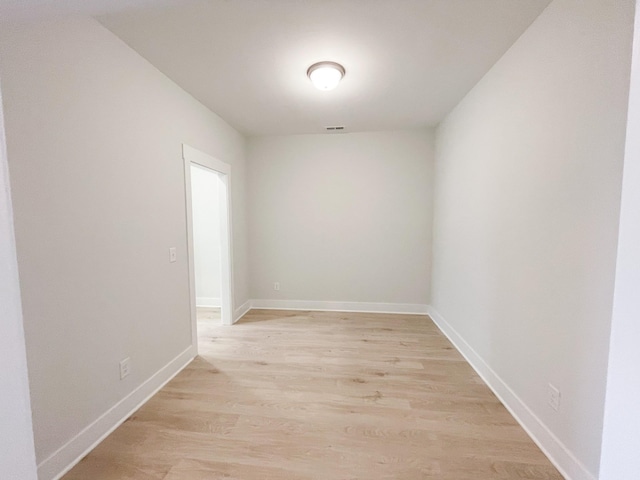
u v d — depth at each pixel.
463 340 2.79
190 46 1.93
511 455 1.56
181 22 1.70
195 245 4.57
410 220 3.98
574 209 1.39
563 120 1.47
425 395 2.11
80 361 1.57
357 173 4.02
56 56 1.43
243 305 4.07
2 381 0.58
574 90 1.39
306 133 4.00
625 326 0.54
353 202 4.06
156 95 2.21
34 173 1.33
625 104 1.13
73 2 0.99
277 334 3.30
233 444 1.64
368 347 2.95
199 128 2.84
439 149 3.61
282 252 4.23
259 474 1.45
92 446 1.62
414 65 2.21
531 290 1.73
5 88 1.22
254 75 2.33
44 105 1.38
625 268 0.54
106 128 1.74
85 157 1.60
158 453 1.58
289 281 4.26
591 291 1.29
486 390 2.18
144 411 1.94
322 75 2.20
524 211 1.80
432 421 1.83
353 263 4.13
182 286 2.54
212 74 2.30
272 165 4.14
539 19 1.66
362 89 2.62
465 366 2.55
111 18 1.64
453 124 3.09
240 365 2.57
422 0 1.56
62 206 1.47
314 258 4.19
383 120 3.47
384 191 3.99
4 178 0.58
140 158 2.04
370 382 2.29
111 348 1.78
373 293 4.13
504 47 1.97
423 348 2.93
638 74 0.52
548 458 1.54
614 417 0.56
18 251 1.27
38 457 1.36
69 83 1.50
